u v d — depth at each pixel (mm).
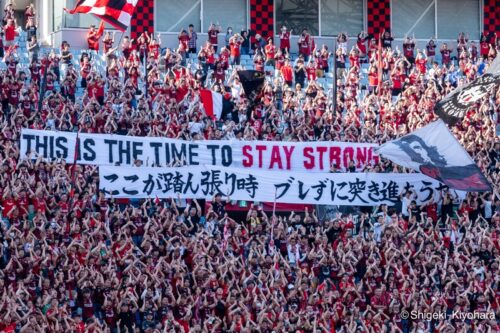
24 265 46781
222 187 54375
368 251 52219
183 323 47375
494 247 54062
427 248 53094
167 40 68875
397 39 73500
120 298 46969
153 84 60094
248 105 59562
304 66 65750
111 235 49750
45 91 58625
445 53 70625
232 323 47594
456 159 55188
